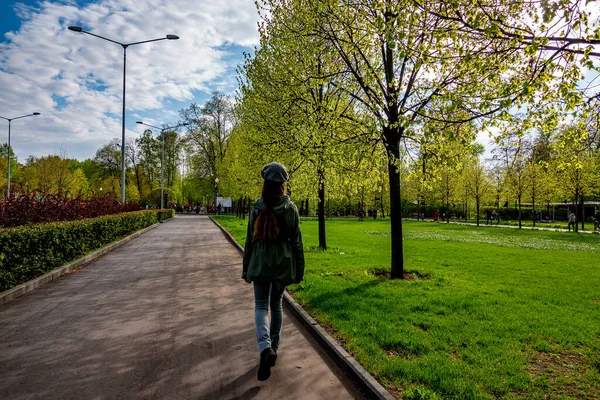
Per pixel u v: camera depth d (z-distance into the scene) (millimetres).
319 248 14172
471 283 8203
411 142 9398
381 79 8992
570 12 4266
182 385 3445
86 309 6000
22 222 10852
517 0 4957
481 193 38375
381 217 58688
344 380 3674
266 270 3512
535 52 4527
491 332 4906
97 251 12445
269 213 3562
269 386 3486
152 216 30344
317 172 12148
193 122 50906
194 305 6309
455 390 3318
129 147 67125
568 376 3719
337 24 8711
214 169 51594
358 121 9094
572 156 6137
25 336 4703
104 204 19703
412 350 4281
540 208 46594
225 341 4609
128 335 4777
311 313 5738
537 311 6027
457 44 5883
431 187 9719
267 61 12195
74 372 3676
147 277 8812
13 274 7102
